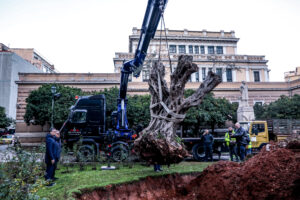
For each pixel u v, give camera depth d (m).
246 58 30.22
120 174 6.53
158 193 5.62
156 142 5.17
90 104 11.37
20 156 4.06
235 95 24.94
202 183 5.27
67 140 10.63
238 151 8.96
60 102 16.56
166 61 26.67
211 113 16.12
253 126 12.27
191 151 11.21
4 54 27.23
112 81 22.50
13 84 27.33
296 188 3.74
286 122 12.62
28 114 16.67
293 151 4.57
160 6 6.19
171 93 5.74
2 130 27.09
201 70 28.70
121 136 10.72
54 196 4.59
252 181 4.18
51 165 5.91
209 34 33.31
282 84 26.22
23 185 3.34
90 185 5.16
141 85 23.08
